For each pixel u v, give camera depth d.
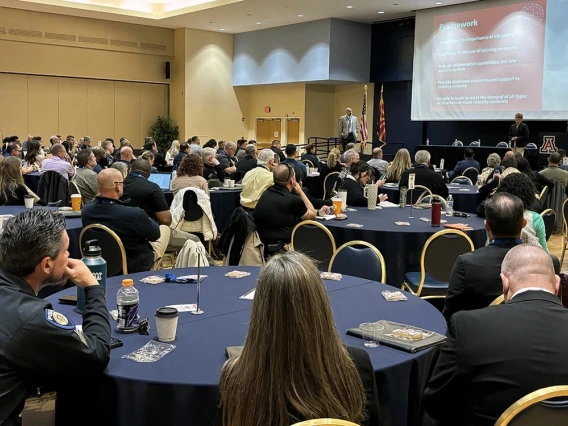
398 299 2.67
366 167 6.01
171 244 5.29
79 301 2.36
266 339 1.33
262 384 1.32
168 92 17.38
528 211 3.68
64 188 7.55
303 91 16.27
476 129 13.72
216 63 17.22
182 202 5.56
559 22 10.94
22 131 15.03
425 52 13.33
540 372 1.61
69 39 15.24
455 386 1.74
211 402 1.73
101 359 1.76
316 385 1.31
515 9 11.59
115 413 1.80
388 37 14.73
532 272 1.80
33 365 1.67
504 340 1.66
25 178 9.29
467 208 7.82
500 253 2.68
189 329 2.22
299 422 1.22
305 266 1.36
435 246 3.87
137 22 15.95
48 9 14.41
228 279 2.98
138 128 17.02
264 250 4.71
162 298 2.62
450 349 1.75
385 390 1.90
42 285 1.88
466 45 12.50
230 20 15.11
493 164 8.45
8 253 1.78
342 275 3.14
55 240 1.82
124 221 3.66
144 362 1.90
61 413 1.92
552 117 11.20
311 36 14.88
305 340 1.31
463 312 1.78
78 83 15.78
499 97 12.02
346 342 2.11
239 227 4.59
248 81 17.00
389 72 14.79
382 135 14.02
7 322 1.67
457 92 12.77
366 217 5.12
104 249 3.62
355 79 15.00
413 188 5.96
